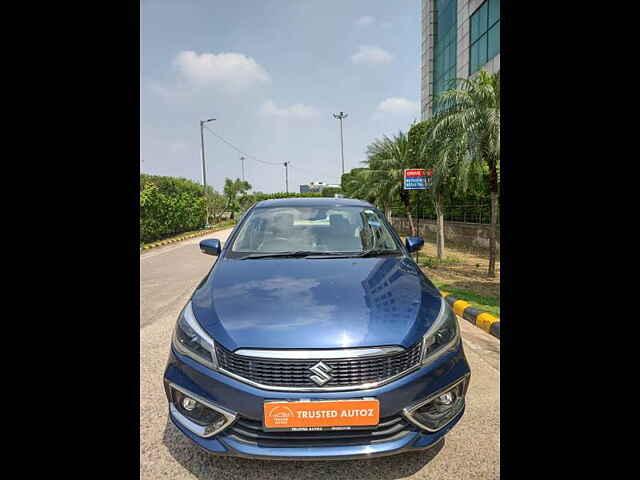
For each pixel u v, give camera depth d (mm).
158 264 10609
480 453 2264
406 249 3426
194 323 2115
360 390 1850
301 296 2225
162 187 23406
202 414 1993
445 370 2045
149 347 3982
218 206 38125
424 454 2262
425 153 8555
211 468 2146
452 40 24688
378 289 2330
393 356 1909
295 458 1835
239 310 2109
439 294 2471
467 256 11133
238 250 3074
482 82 7445
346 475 2084
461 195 9867
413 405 1913
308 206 3574
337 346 1874
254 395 1847
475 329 4656
